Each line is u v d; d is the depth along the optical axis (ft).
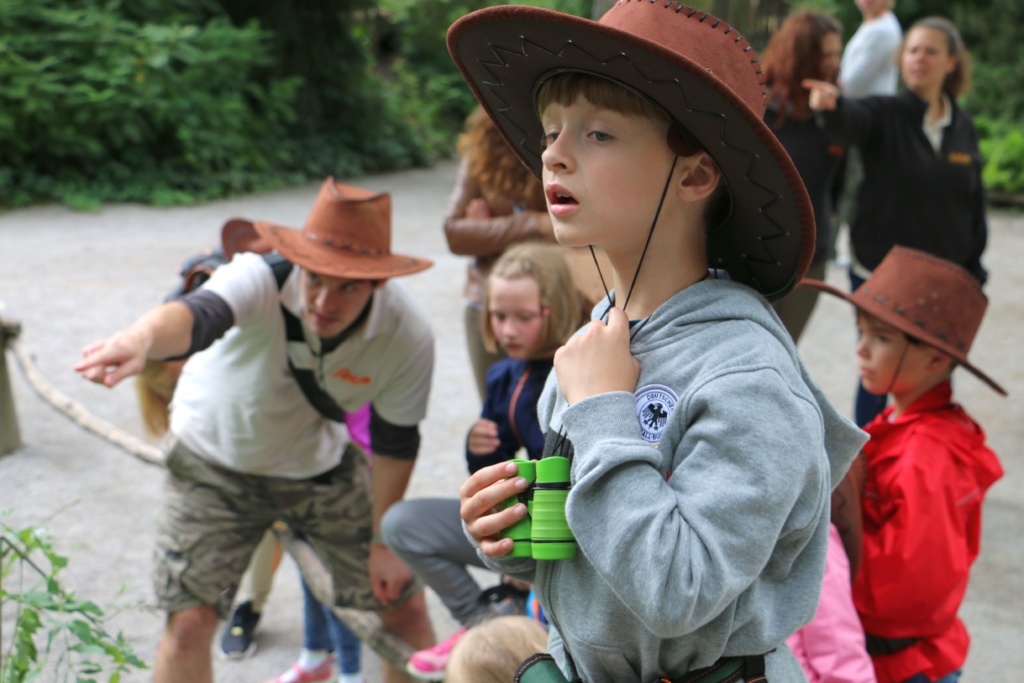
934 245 14.49
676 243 3.99
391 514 8.76
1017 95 47.32
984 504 14.26
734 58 3.80
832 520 6.64
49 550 6.77
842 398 18.54
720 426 3.51
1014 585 12.16
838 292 8.15
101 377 6.91
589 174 3.76
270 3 43.65
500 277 8.57
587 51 3.56
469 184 11.71
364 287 8.13
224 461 8.77
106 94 34.81
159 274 25.44
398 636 9.46
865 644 7.17
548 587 4.16
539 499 3.86
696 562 3.37
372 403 8.90
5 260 26.37
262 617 11.85
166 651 8.84
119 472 14.85
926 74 14.06
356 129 46.06
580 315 8.71
